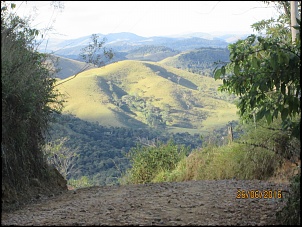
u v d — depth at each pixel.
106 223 6.65
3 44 9.20
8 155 9.42
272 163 11.66
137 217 7.06
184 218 6.95
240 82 6.88
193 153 16.36
